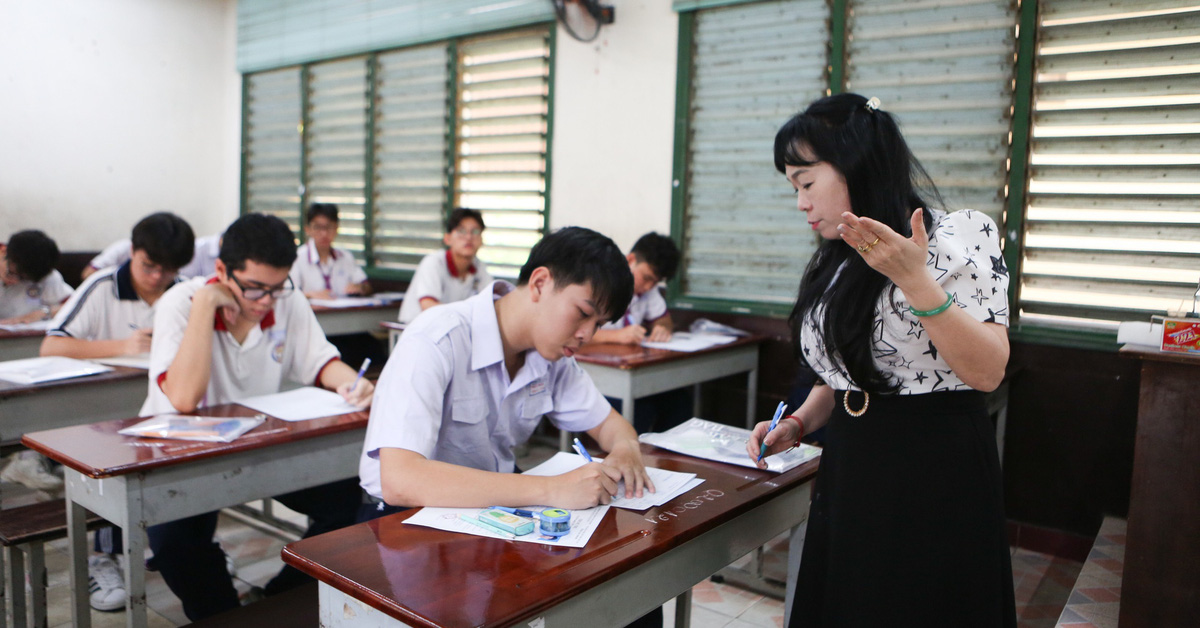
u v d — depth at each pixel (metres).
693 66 3.66
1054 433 2.86
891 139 1.12
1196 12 2.58
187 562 1.81
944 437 1.14
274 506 3.11
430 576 0.99
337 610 1.03
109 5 5.20
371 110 4.89
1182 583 1.71
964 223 1.12
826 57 3.30
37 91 4.94
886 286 1.11
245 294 1.92
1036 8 2.83
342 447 1.87
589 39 3.95
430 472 1.22
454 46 4.46
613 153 3.92
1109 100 2.74
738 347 3.32
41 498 2.98
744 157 3.55
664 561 1.20
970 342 1.02
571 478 1.25
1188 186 2.62
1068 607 2.08
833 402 1.46
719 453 1.57
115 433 1.67
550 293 1.28
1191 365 1.68
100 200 5.25
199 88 5.66
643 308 3.41
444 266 3.96
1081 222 2.80
